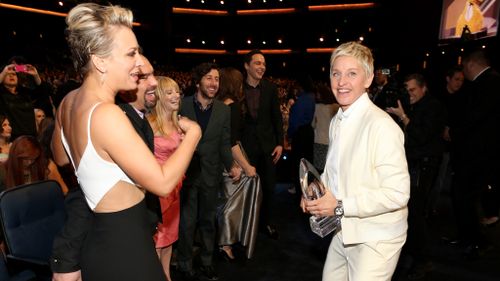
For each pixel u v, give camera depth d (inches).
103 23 38.7
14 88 144.1
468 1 334.6
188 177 98.6
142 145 39.0
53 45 768.3
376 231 54.4
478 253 119.0
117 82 40.8
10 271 67.9
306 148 167.2
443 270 112.4
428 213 157.9
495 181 141.6
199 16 1000.9
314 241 133.3
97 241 42.1
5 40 683.4
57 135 49.2
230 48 1016.9
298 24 940.0
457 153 122.8
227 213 108.2
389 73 143.5
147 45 925.8
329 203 53.4
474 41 304.2
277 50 976.3
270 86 131.8
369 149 53.5
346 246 58.8
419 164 111.1
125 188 41.7
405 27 455.5
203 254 106.3
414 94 114.8
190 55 1018.1
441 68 320.8
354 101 56.9
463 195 121.3
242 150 110.7
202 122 99.6
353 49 55.7
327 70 579.2
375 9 735.1
